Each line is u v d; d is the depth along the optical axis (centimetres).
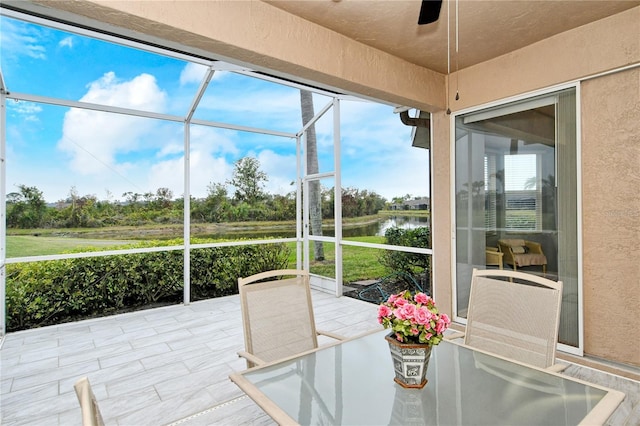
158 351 326
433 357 170
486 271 202
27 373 283
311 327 209
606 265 270
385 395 136
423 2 178
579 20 269
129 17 192
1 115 365
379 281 497
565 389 137
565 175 295
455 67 363
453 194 379
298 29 260
